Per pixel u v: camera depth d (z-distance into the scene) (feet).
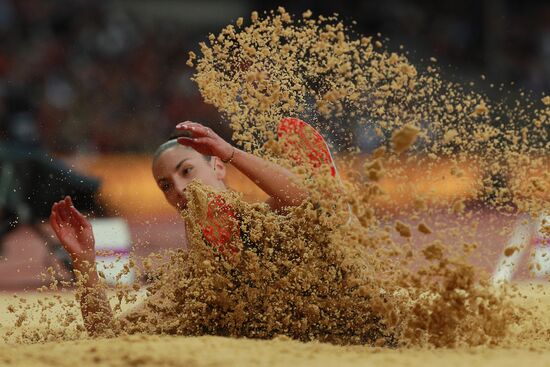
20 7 165.89
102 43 167.63
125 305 43.86
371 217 29.25
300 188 31.99
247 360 25.72
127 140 151.02
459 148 33.60
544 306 39.17
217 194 32.89
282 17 33.96
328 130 33.47
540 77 170.81
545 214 34.55
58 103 152.56
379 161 28.78
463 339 30.68
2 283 74.13
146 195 125.18
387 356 27.02
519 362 25.93
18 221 74.49
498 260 36.76
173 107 159.53
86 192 76.95
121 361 25.90
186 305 33.58
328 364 25.27
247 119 33.27
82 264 34.96
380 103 33.06
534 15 181.37
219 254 33.01
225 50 33.65
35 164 74.43
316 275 32.71
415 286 30.66
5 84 147.74
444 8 175.94
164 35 174.40
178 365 25.21
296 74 33.58
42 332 37.06
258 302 32.99
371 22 169.37
